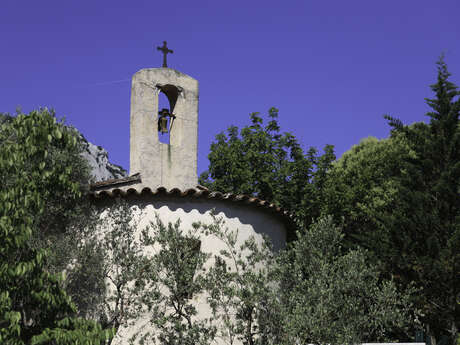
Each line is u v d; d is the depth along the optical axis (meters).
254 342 9.14
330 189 21.56
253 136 22.38
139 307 9.60
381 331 9.58
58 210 10.02
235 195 11.96
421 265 16.72
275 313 8.90
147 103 13.72
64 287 9.50
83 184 11.06
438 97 18.64
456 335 15.96
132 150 13.70
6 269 7.27
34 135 8.12
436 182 17.80
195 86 14.53
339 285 8.88
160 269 9.36
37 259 7.66
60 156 9.92
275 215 12.89
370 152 27.53
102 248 10.02
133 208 11.28
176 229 9.55
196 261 9.43
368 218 22.06
